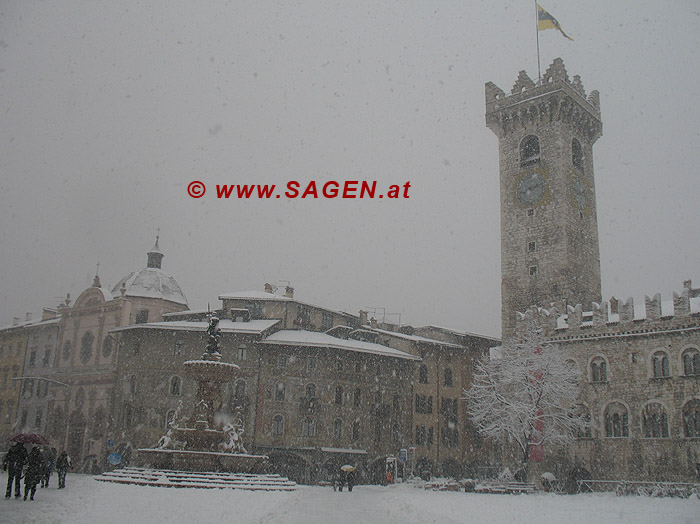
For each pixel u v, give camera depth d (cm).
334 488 6066
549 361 7694
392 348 9312
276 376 8119
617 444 7388
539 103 9806
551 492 7056
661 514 3891
